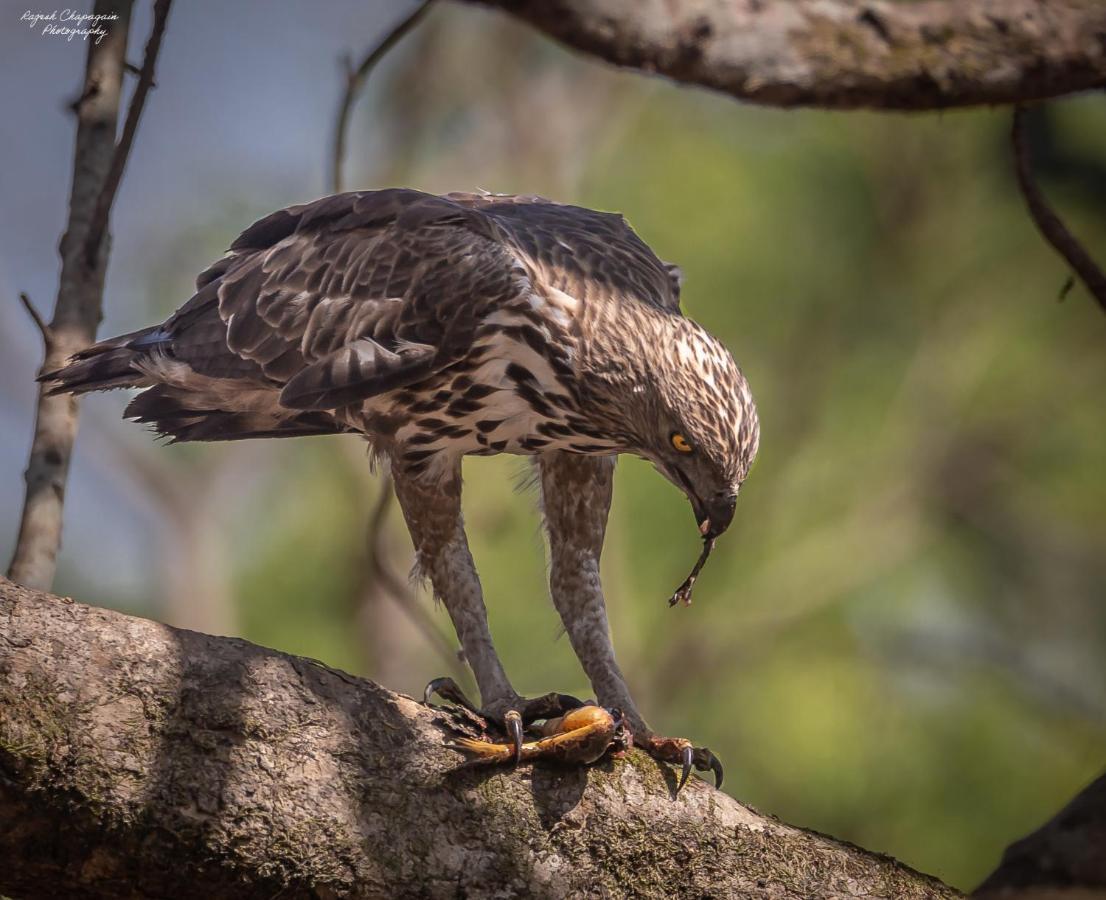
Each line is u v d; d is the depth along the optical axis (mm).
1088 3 8609
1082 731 19531
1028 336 20547
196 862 6250
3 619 6223
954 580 20703
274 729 6465
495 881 6734
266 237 10227
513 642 17547
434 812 6695
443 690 8141
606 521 9828
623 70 7848
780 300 19734
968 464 20625
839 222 20000
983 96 8492
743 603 19750
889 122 19828
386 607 19609
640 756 7281
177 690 6332
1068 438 20641
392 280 9344
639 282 9453
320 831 6422
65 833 6102
